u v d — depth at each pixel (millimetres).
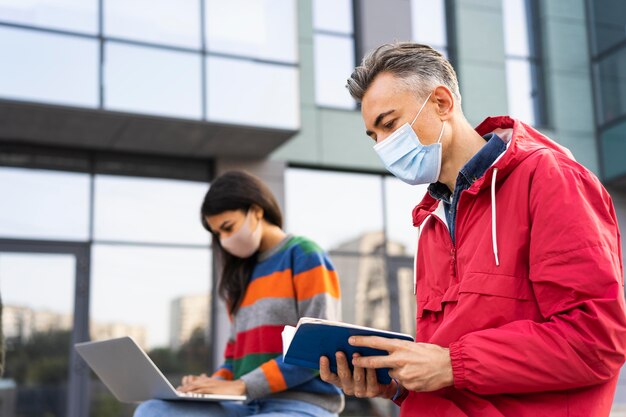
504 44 8977
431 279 1610
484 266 1416
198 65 6809
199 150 7457
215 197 2393
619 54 9023
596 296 1273
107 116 6500
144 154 7535
